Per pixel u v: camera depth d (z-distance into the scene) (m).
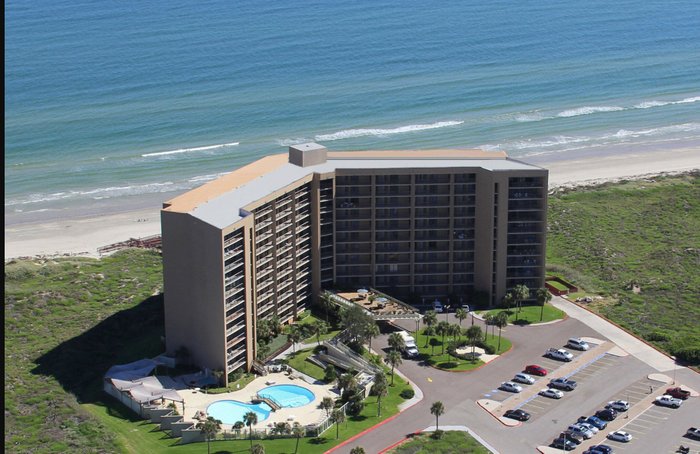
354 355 165.00
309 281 190.38
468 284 198.38
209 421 138.50
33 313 186.38
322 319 185.00
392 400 151.88
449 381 159.25
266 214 171.50
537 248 195.00
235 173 185.12
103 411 148.00
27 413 145.25
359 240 194.12
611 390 156.50
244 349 163.25
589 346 174.38
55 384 156.25
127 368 159.62
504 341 175.38
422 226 194.75
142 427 142.75
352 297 187.50
